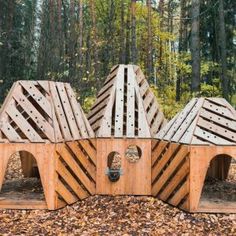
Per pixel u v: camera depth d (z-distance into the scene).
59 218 5.97
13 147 6.29
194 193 6.08
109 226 5.66
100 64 22.62
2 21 20.75
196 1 14.02
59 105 6.80
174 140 6.54
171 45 27.30
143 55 22.42
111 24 22.88
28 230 5.52
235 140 6.23
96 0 23.45
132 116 7.21
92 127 7.48
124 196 6.90
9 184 7.95
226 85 15.95
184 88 20.89
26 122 6.41
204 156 6.09
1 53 20.31
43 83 6.84
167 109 14.98
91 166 7.02
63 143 6.40
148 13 17.86
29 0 29.62
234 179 8.57
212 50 19.84
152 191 6.95
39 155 6.25
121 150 7.00
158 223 5.76
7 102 6.64
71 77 18.81
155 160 6.92
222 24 15.83
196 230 5.53
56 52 19.64
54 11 21.66
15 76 21.80
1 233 5.41
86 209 6.33
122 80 7.61
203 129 6.41
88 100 15.45
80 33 19.19
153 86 15.49
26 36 25.94
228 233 5.43
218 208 6.11
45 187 6.27
